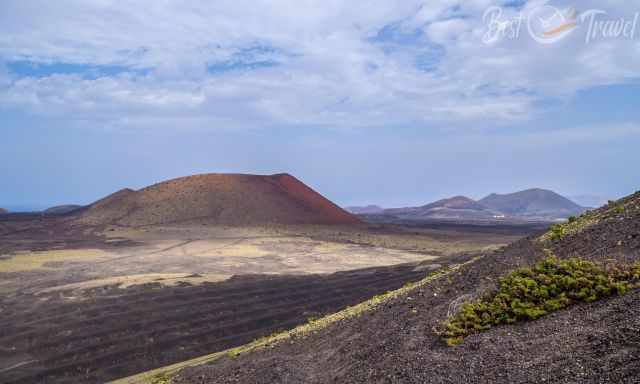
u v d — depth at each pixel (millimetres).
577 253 10328
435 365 7590
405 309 11539
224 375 12078
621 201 12984
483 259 13414
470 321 8648
